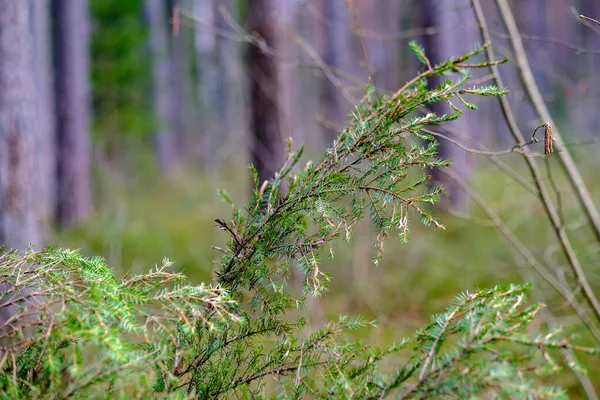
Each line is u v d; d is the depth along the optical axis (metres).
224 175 9.04
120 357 0.90
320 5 8.95
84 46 8.55
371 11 10.30
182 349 1.18
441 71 1.36
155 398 0.93
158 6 14.45
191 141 18.00
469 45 5.07
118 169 10.77
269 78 4.30
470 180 5.64
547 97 3.12
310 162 1.32
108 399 0.90
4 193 2.92
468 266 4.73
